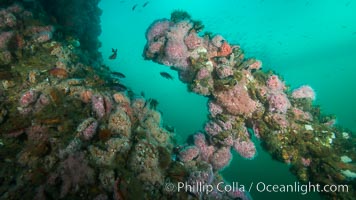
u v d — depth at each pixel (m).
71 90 1.80
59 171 1.33
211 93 2.32
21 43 2.19
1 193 1.31
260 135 2.24
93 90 1.80
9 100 1.74
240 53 2.45
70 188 1.30
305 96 2.46
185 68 2.48
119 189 1.31
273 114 2.16
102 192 1.34
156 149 1.59
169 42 2.38
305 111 2.36
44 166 1.40
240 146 2.27
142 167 1.48
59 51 2.28
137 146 1.51
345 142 2.17
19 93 1.78
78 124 1.58
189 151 2.01
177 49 2.37
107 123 1.58
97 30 4.62
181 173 1.71
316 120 2.32
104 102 1.67
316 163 2.07
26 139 1.58
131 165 1.46
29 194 1.29
